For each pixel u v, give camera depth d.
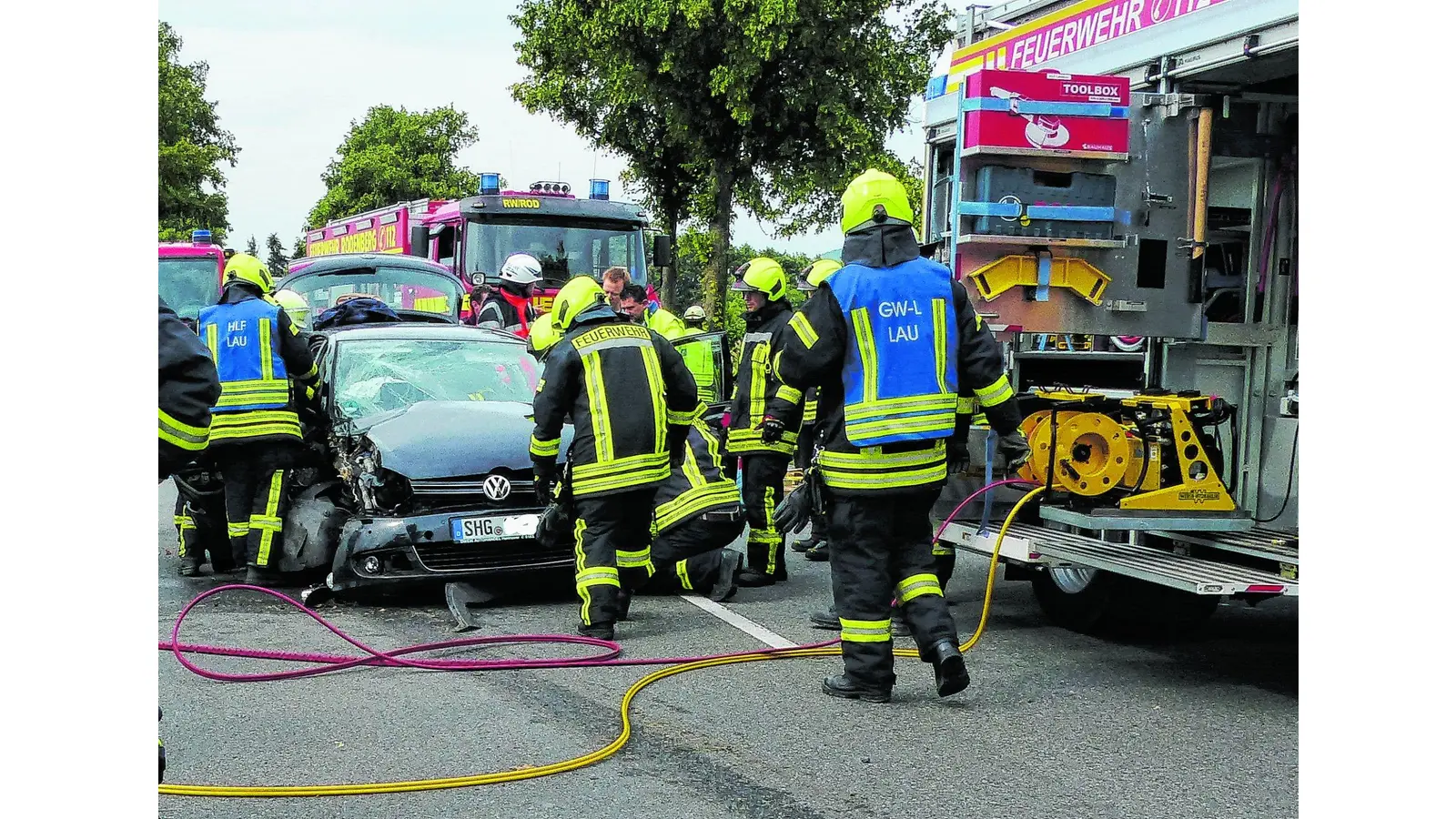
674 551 7.52
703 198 22.17
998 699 5.48
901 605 5.43
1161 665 6.17
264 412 7.41
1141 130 6.45
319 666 5.82
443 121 54.62
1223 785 4.37
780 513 5.69
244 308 7.47
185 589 7.74
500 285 15.63
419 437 7.25
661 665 5.94
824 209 22.55
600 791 4.23
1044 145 6.30
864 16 21.00
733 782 4.33
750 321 7.68
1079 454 6.18
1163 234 6.54
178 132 50.94
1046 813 4.08
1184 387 7.08
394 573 6.93
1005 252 6.37
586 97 22.77
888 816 4.03
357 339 8.34
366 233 20.72
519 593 7.64
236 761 4.50
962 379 5.46
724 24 20.39
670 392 6.67
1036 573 7.18
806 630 6.72
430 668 5.81
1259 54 5.78
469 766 4.46
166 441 2.89
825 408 5.48
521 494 7.19
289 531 7.45
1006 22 7.77
